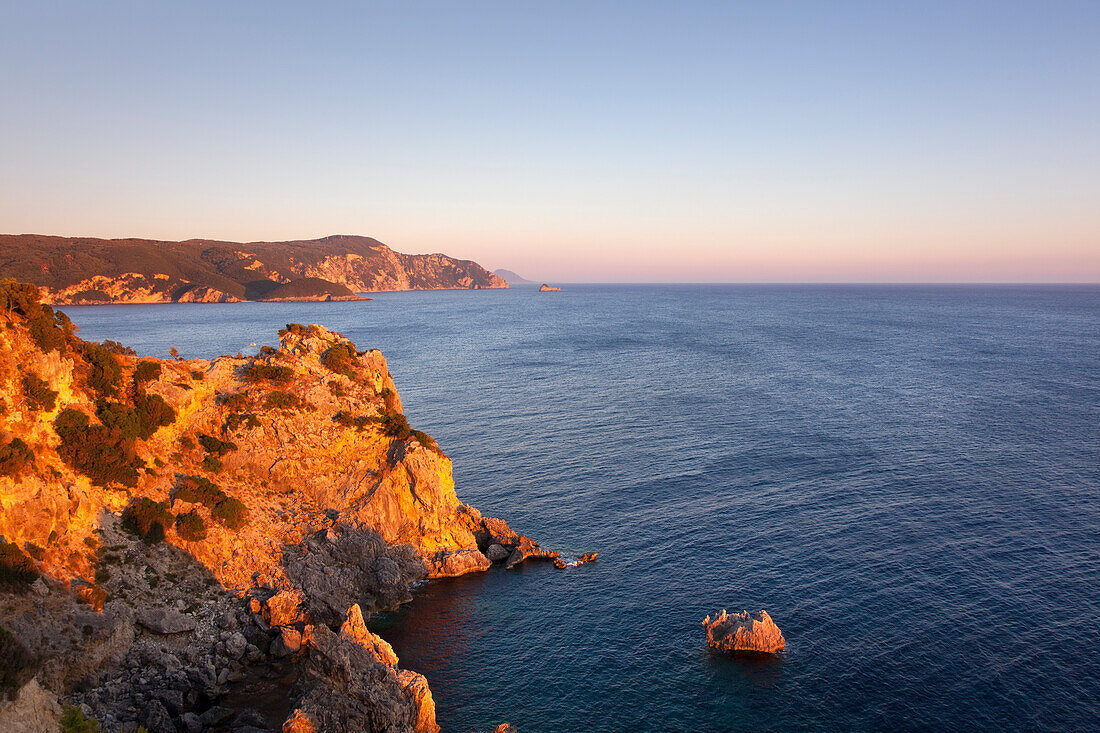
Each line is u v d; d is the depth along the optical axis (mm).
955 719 40562
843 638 49250
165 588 49500
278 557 56500
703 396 132000
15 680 31609
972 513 70688
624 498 77562
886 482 80438
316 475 65125
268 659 46750
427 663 48094
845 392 135250
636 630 51469
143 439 59688
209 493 57906
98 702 39250
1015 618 50969
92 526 49281
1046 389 137125
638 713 42031
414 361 184000
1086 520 68375
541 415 116688
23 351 52375
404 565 60500
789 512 72062
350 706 38500
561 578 60406
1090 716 40469
